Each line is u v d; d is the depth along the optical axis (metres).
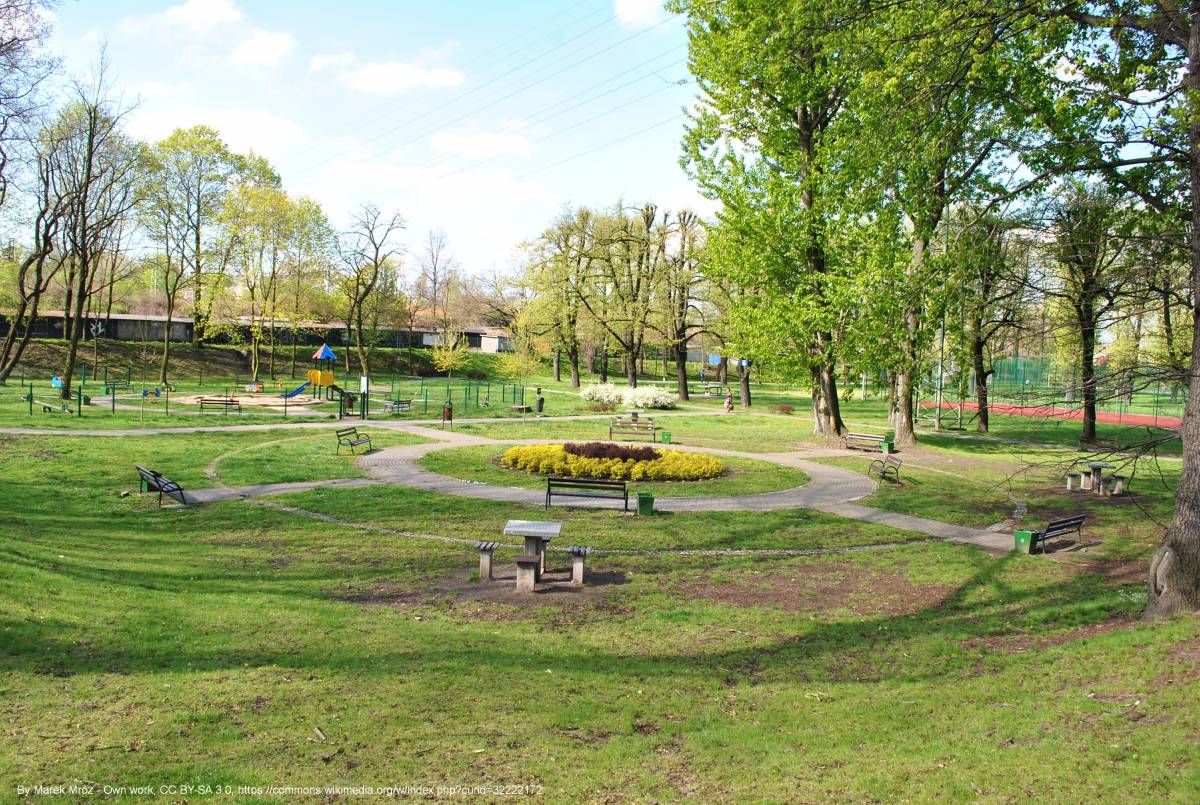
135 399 41.84
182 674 7.77
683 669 8.99
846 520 18.34
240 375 64.19
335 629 9.72
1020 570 14.07
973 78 13.55
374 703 7.41
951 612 11.59
